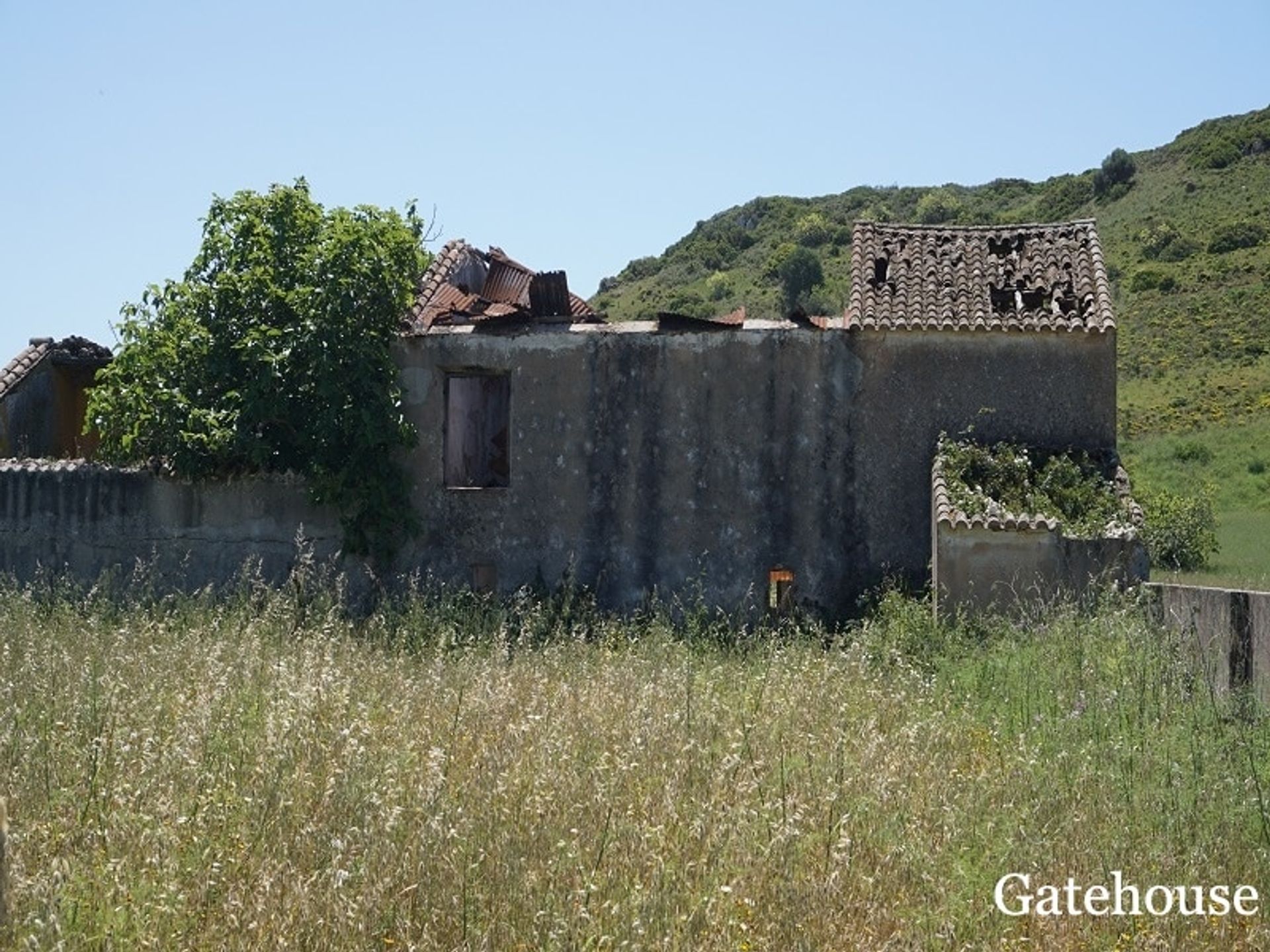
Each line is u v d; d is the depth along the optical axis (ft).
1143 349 183.83
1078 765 31.22
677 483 64.69
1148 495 102.47
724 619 63.26
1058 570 54.39
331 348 63.10
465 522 65.92
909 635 50.88
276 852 23.98
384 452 64.95
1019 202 258.98
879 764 30.35
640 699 35.73
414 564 66.03
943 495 56.70
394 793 25.75
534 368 65.98
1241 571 91.35
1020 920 23.85
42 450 76.18
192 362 65.67
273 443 65.67
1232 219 211.41
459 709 32.60
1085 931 23.53
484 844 24.36
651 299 211.82
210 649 39.50
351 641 44.47
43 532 67.56
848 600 63.10
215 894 22.34
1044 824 27.55
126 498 67.21
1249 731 32.73
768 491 63.98
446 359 66.28
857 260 67.26
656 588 64.39
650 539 64.69
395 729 31.35
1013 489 58.03
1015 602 54.19
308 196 67.82
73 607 57.21
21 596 57.11
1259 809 27.61
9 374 74.64
